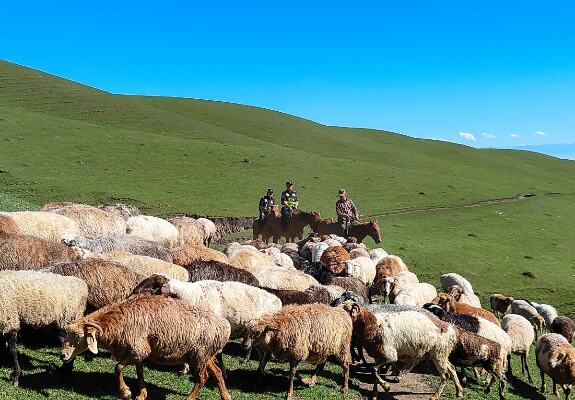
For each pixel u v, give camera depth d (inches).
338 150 3034.0
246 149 2329.0
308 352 464.4
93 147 2066.9
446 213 1830.7
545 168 3511.3
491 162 3326.8
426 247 1407.5
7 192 1480.1
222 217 1466.5
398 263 890.7
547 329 967.6
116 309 390.0
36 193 1504.7
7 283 409.4
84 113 2896.2
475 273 1262.3
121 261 556.7
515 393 601.9
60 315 432.5
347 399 489.7
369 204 1843.0
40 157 1859.0
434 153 3417.8
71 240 620.7
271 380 504.4
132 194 1606.8
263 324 451.8
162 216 1444.4
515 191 2415.1
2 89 3097.9
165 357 400.5
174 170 1930.4
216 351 418.9
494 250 1469.0
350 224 1249.4
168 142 2267.5
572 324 829.2
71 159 1895.9
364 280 823.7
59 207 876.6
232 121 3518.7
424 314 516.1
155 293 462.6
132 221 828.6
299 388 495.2
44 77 3572.8
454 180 2405.3
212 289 489.7
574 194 2551.7
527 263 1393.9
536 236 1689.2
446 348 513.7
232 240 1360.7
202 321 407.2
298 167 2170.3
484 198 2143.2
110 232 772.0
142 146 2159.2
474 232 1641.2
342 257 864.9
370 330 494.3
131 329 385.7
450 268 1269.7
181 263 655.8
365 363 578.9
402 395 526.6
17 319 409.1
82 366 448.1
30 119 2274.9
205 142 2385.6
